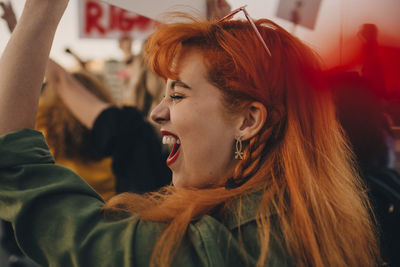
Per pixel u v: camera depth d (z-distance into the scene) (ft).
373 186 3.82
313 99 2.57
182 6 2.91
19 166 2.35
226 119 2.39
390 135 4.25
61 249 2.17
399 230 3.69
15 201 2.26
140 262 2.11
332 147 2.64
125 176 6.37
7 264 6.19
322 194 2.46
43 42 2.49
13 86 2.41
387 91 4.33
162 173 6.42
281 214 2.33
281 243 2.26
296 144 2.46
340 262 2.37
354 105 3.96
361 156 3.98
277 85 2.43
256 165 2.45
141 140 6.34
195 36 2.41
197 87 2.37
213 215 2.39
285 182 2.46
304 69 2.55
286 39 2.59
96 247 2.14
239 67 2.34
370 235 2.84
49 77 6.34
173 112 2.43
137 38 7.25
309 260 2.30
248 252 2.24
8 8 3.61
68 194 2.34
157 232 2.19
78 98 6.31
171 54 2.40
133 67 7.23
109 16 7.27
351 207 2.60
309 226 2.31
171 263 2.10
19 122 2.42
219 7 3.11
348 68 4.02
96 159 6.35
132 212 2.41
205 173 2.46
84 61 7.25
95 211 2.31
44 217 2.24
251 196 2.38
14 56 2.44
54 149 6.36
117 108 6.33
